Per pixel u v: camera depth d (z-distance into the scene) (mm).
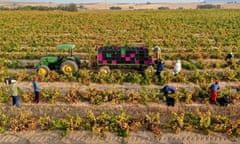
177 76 18969
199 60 23188
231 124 13453
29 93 16172
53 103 15398
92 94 15844
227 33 39312
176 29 44250
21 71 21031
